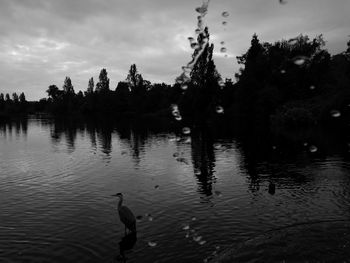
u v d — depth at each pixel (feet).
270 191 58.85
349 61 200.64
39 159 100.48
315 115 177.17
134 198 57.67
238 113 218.38
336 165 80.23
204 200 55.36
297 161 87.04
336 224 42.32
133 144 130.41
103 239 41.19
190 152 106.73
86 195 60.34
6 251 38.50
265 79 213.25
